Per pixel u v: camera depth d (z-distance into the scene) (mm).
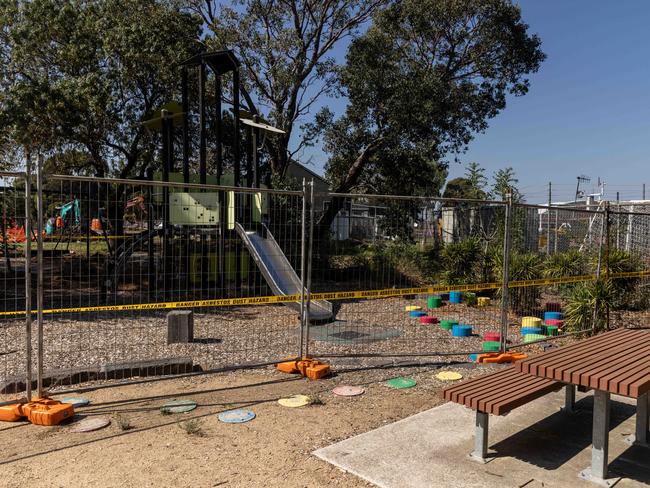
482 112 19734
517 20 19125
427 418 4312
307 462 3449
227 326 8547
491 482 3215
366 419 4312
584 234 12664
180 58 15086
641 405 3865
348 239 15906
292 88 19000
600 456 3266
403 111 16516
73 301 10953
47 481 3111
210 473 3258
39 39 14398
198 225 12242
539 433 4047
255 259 10961
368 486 3141
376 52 17703
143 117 16109
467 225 13102
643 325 8812
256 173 13852
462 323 9133
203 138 12617
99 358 6301
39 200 4191
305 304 6684
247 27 18094
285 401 4727
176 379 5422
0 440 3766
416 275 13039
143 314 9570
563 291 10188
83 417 4266
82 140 14758
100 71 14836
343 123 19094
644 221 11766
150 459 3447
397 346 7223
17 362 6078
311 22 19688
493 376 4133
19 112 12734
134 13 16141
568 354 3871
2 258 15656
